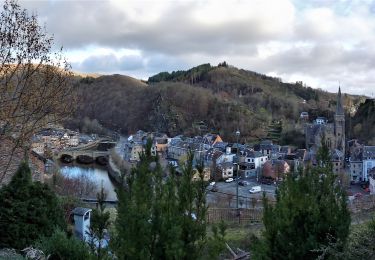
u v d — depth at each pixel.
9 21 17.77
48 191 17.12
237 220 27.84
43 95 19.52
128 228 8.79
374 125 112.88
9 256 14.14
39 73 19.33
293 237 11.18
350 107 174.00
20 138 19.44
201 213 9.28
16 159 23.45
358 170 85.31
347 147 106.50
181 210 9.15
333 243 10.59
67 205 24.80
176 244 8.52
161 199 9.12
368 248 10.48
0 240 15.52
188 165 9.53
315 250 10.37
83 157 115.75
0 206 15.88
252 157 96.56
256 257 11.80
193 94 167.88
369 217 21.20
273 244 11.48
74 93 23.14
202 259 9.19
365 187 78.44
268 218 11.83
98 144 143.25
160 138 122.94
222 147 108.12
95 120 175.88
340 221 11.07
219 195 67.00
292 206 11.31
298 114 161.88
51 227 16.45
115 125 183.25
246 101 178.50
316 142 103.69
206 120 154.12
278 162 85.06
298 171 12.19
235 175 91.00
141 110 179.50
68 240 15.01
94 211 10.11
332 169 11.88
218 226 10.20
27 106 19.25
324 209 11.24
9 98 18.38
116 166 93.69
